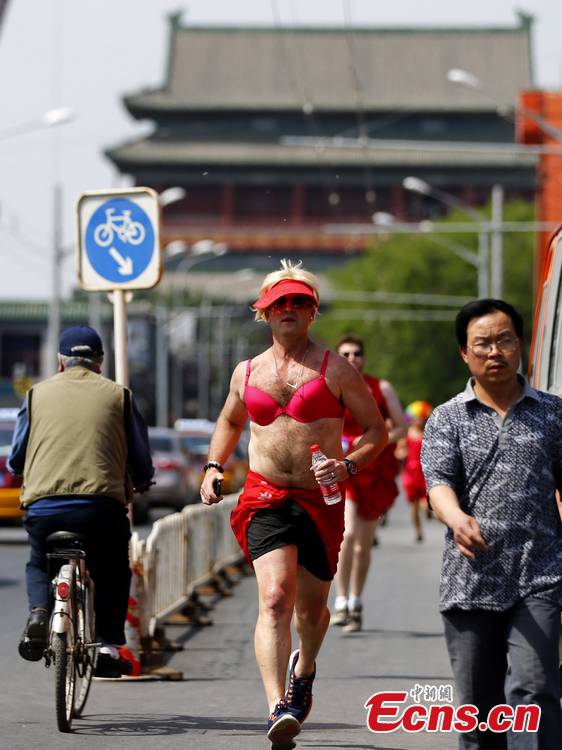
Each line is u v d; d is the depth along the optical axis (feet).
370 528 118.01
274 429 68.03
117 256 97.81
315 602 69.87
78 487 76.48
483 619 56.34
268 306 68.54
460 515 55.21
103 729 77.20
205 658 106.01
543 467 56.59
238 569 181.47
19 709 83.61
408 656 106.52
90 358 79.36
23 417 78.28
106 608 78.64
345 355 115.55
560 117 448.65
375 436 69.00
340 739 75.20
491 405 57.26
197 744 73.05
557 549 56.44
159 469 287.69
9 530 248.52
